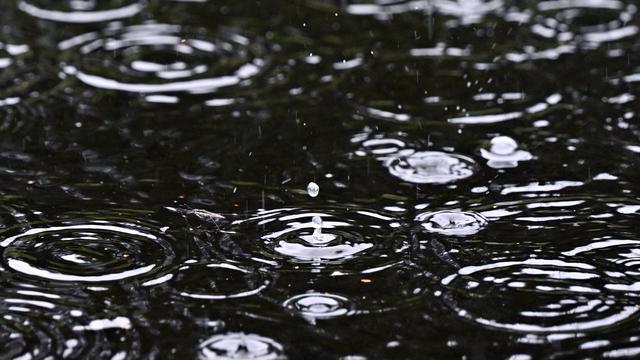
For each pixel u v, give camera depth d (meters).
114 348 2.93
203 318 3.08
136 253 3.44
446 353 2.92
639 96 4.77
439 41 5.44
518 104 4.71
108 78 4.96
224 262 3.39
